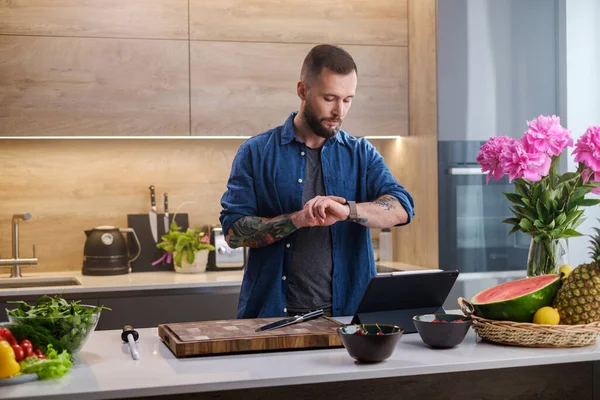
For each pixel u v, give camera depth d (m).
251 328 1.99
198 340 1.82
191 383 1.57
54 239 4.07
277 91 3.91
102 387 1.54
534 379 1.97
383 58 4.05
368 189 2.58
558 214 2.12
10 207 4.02
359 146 2.60
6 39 3.61
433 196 3.88
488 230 3.90
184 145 4.22
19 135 3.64
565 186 2.13
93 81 3.71
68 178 4.09
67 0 3.68
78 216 4.10
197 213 4.25
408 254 4.23
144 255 4.07
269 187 2.52
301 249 2.45
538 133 2.05
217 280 3.64
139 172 4.17
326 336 1.89
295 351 1.88
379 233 4.39
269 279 2.45
